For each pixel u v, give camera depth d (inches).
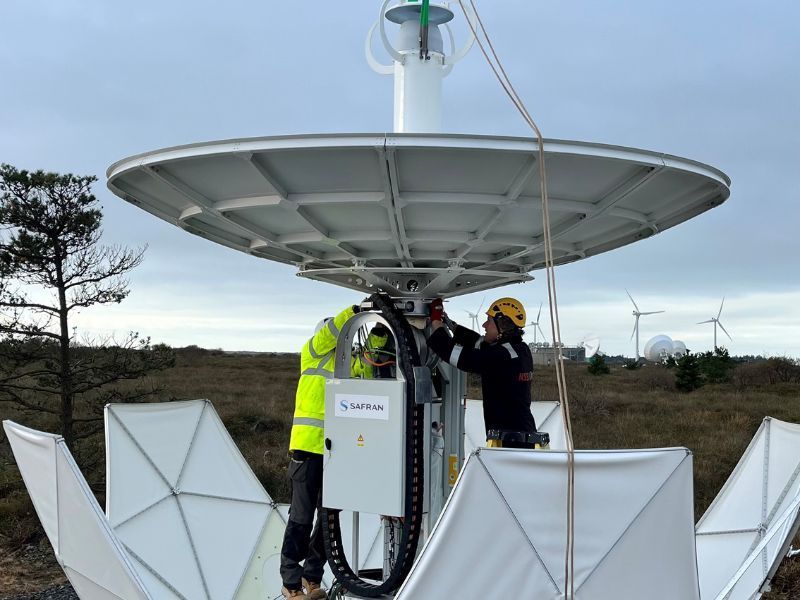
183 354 2511.1
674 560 156.9
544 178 136.3
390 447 184.5
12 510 427.2
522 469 146.6
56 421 618.8
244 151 144.4
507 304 201.2
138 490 261.0
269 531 303.4
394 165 145.6
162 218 200.4
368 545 317.4
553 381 1298.0
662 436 691.4
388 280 208.5
